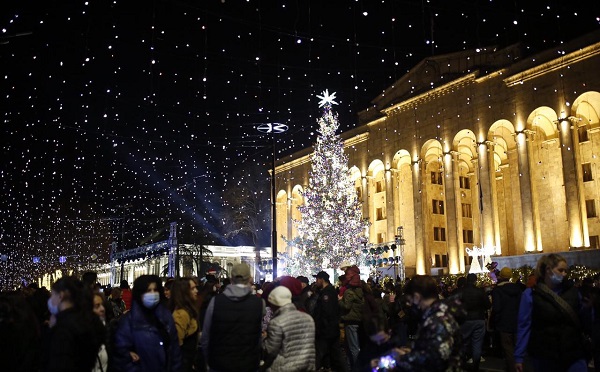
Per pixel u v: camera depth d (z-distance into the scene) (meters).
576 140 39.59
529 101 42.66
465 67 49.44
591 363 13.88
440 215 56.41
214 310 6.39
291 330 6.59
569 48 40.34
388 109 55.56
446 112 49.59
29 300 8.53
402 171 58.12
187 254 53.62
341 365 11.46
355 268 12.88
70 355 5.14
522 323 6.50
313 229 39.22
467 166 57.94
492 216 44.34
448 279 40.75
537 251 40.91
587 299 8.19
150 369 6.26
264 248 65.56
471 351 12.81
